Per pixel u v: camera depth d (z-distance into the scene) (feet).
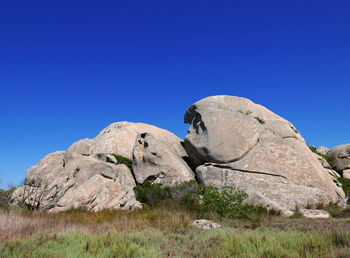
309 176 64.69
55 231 31.14
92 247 23.56
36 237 27.30
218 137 68.69
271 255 20.34
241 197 49.93
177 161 71.82
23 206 54.70
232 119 71.87
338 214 50.37
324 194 60.75
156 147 72.02
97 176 66.59
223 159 66.08
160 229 33.71
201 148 69.56
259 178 61.62
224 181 61.72
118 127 96.94
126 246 23.95
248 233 27.86
